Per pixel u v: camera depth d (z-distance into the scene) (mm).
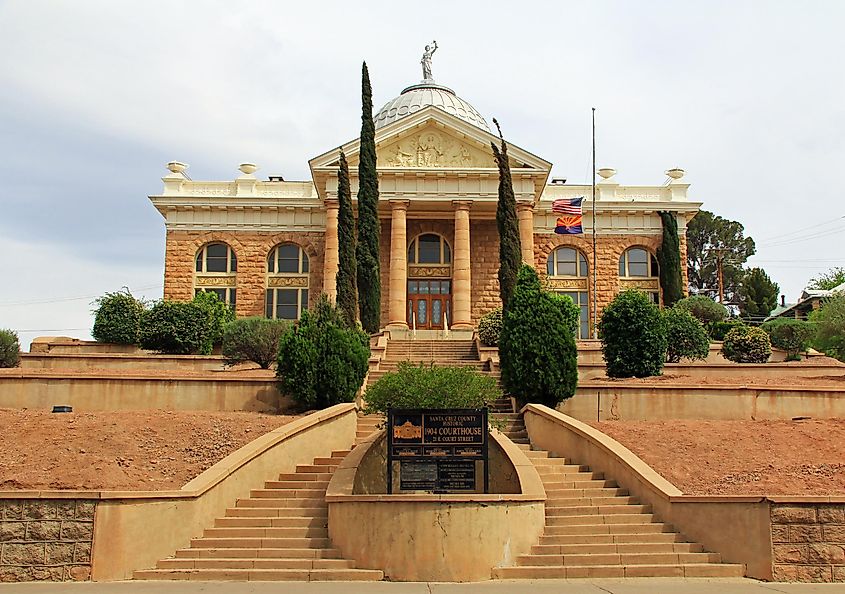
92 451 17438
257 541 15406
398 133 45844
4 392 23266
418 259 49656
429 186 45688
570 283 51219
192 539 15461
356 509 14867
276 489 17891
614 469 17906
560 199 49688
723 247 84250
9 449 17516
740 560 14562
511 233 36000
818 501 14398
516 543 14891
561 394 23172
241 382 23703
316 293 49969
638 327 27875
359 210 38719
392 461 16281
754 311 76875
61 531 13883
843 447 18797
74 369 32719
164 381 23609
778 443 19125
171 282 49938
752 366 31750
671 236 50750
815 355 40094
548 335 23500
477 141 46031
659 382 25422
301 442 19594
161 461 17484
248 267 50219
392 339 41719
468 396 19141
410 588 13359
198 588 13195
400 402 19094
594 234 47812
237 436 19281
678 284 50250
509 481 17422
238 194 51688
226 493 16703
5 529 13828
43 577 13711
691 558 14805
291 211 50781
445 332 43594
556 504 16922
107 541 13953
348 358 23672
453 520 14398
